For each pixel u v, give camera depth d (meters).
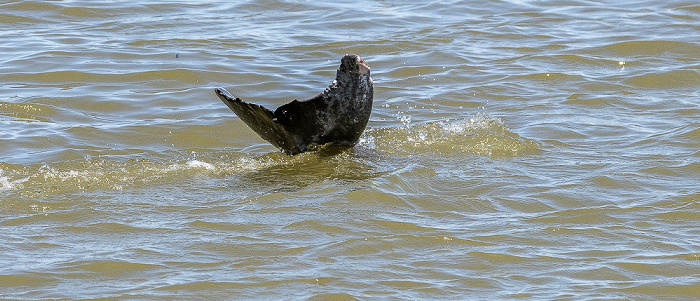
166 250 10.18
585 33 22.06
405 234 10.59
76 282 9.41
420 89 18.00
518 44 21.20
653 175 12.74
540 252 10.19
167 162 13.59
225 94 13.11
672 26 22.42
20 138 14.69
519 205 11.65
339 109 13.51
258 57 20.14
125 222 10.97
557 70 19.08
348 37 21.84
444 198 11.80
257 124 13.61
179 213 11.28
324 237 10.48
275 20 23.47
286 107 13.29
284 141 13.75
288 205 11.44
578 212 11.37
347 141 13.93
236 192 12.05
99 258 9.94
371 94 13.63
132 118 16.09
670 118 15.78
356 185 12.05
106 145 14.52
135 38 21.50
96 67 19.06
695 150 13.86
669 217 11.18
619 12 24.02
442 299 9.09
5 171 12.95
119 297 9.07
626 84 18.11
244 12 24.23
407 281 9.45
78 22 23.00
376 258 9.98
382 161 13.38
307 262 9.85
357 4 25.08
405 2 25.34
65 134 14.96
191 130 15.33
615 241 10.48
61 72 18.61
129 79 18.38
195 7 24.64
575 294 9.21
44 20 23.03
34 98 16.91
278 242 10.35
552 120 15.73
